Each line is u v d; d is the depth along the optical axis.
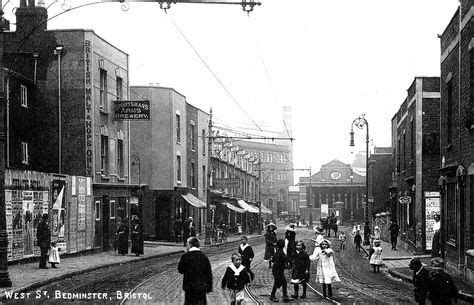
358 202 108.88
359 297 17.23
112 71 34.59
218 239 48.69
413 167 35.88
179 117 47.81
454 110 22.89
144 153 45.16
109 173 33.75
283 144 127.69
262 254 35.16
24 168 30.12
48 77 31.62
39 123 31.58
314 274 24.86
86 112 31.33
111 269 23.97
